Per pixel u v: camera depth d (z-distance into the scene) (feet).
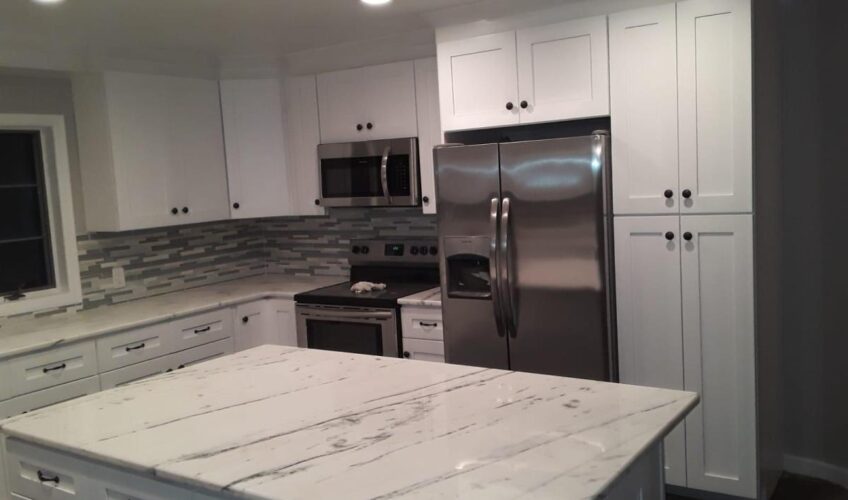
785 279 11.63
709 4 9.57
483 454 5.16
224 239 16.15
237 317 13.94
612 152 10.50
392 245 14.76
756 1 9.59
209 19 11.00
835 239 11.10
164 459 5.44
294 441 5.65
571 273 10.52
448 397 6.55
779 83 11.16
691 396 6.32
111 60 12.75
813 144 11.16
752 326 9.77
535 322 10.87
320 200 14.75
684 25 9.78
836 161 10.97
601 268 10.34
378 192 13.87
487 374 7.29
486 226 11.08
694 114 9.84
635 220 10.41
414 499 4.50
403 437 5.58
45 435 6.21
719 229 9.82
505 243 10.76
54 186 13.08
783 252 11.59
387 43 13.26
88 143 13.17
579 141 10.23
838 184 10.99
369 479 4.83
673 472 10.57
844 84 10.77
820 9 10.89
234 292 14.53
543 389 6.67
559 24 10.72
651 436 5.37
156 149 13.56
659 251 10.30
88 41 12.05
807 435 11.74
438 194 11.44
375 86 13.74
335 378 7.39
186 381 7.61
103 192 13.12
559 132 12.07
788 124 11.35
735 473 10.13
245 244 16.66
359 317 13.05
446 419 5.94
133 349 12.05
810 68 11.05
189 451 5.58
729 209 9.73
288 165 15.21
